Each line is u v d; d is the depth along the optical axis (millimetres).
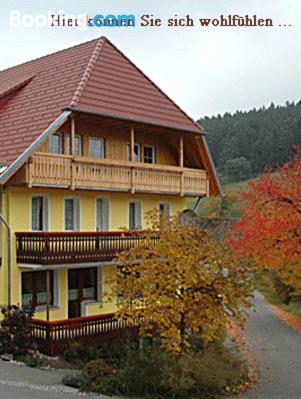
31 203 22500
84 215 24203
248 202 26125
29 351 18859
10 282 21062
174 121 26281
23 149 20984
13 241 21516
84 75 24109
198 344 18172
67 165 21938
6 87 26453
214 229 24578
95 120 23703
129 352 17391
